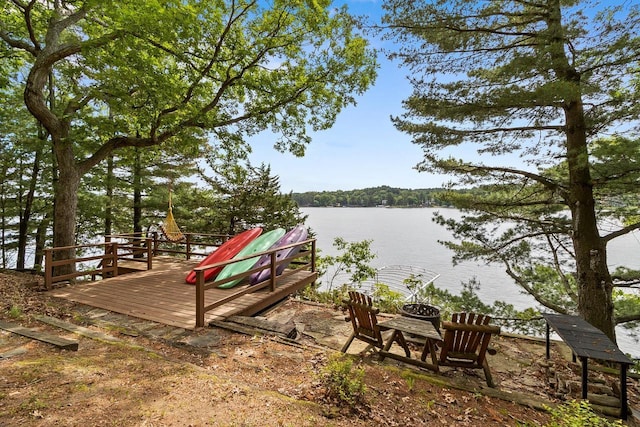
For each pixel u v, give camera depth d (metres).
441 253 27.81
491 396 3.55
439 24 7.16
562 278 8.81
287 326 5.10
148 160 14.03
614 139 6.77
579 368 4.48
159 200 14.45
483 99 6.79
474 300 9.41
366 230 42.19
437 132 7.66
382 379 3.74
